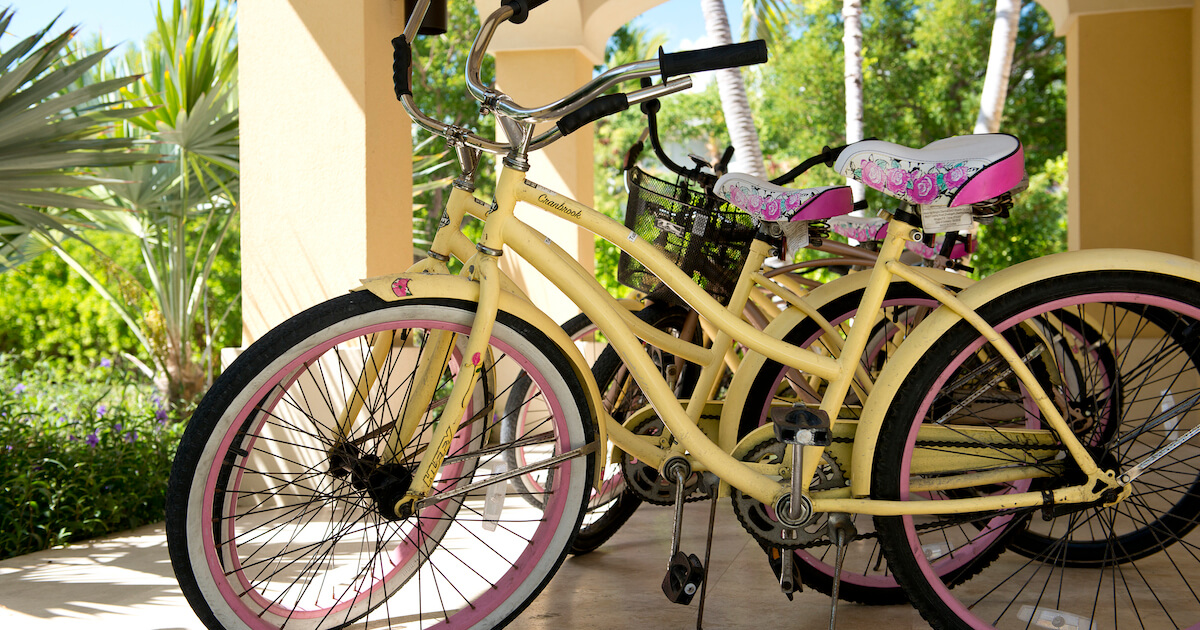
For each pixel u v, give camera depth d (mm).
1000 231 14117
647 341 1844
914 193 1498
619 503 2309
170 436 3613
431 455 1470
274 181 3078
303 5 3053
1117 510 1780
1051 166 14086
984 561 1828
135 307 6590
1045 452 1607
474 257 1528
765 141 16000
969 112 14211
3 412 3471
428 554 1763
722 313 1572
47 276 10375
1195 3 4449
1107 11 4602
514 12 1424
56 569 2273
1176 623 1744
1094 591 1952
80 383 6922
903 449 1550
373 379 1691
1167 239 4574
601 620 1803
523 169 1490
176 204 5441
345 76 3021
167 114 4750
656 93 1346
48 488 2686
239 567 1480
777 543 1587
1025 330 1778
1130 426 2027
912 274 1561
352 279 3021
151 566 2305
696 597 1944
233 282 10984
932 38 14352
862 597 1870
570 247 4848
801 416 1462
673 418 1568
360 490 1567
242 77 3092
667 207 1967
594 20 4945
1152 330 3107
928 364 1545
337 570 2131
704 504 2971
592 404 1611
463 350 1611
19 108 3186
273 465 2932
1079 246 4699
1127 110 4617
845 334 1948
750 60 1283
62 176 3381
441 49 14133
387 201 3146
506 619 1598
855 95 5984
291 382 1453
